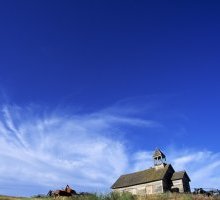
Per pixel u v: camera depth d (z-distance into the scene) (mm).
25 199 39375
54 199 40000
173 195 46125
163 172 69438
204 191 58250
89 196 36281
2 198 38344
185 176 70250
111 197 36469
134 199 39312
